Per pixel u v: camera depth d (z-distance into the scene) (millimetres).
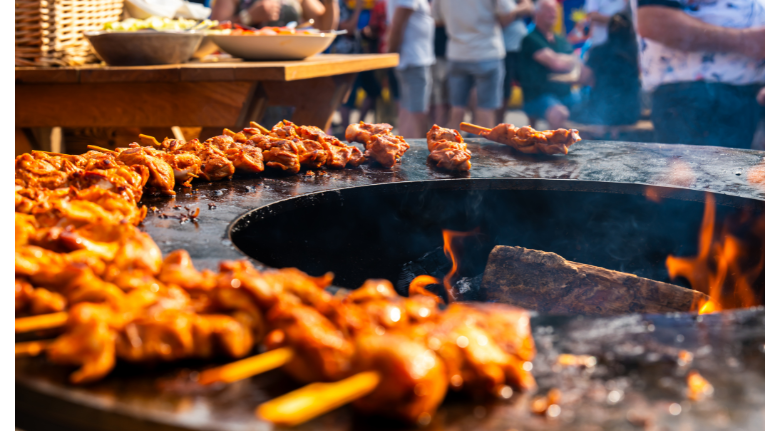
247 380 636
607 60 4469
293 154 1660
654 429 554
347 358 624
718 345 716
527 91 5480
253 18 3748
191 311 708
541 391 628
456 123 5359
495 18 5031
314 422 572
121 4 3002
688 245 1610
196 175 1507
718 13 2611
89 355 598
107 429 578
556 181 1654
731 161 1857
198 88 2348
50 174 1258
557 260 1548
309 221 1497
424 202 1682
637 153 1994
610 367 671
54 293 754
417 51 4848
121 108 2396
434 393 564
